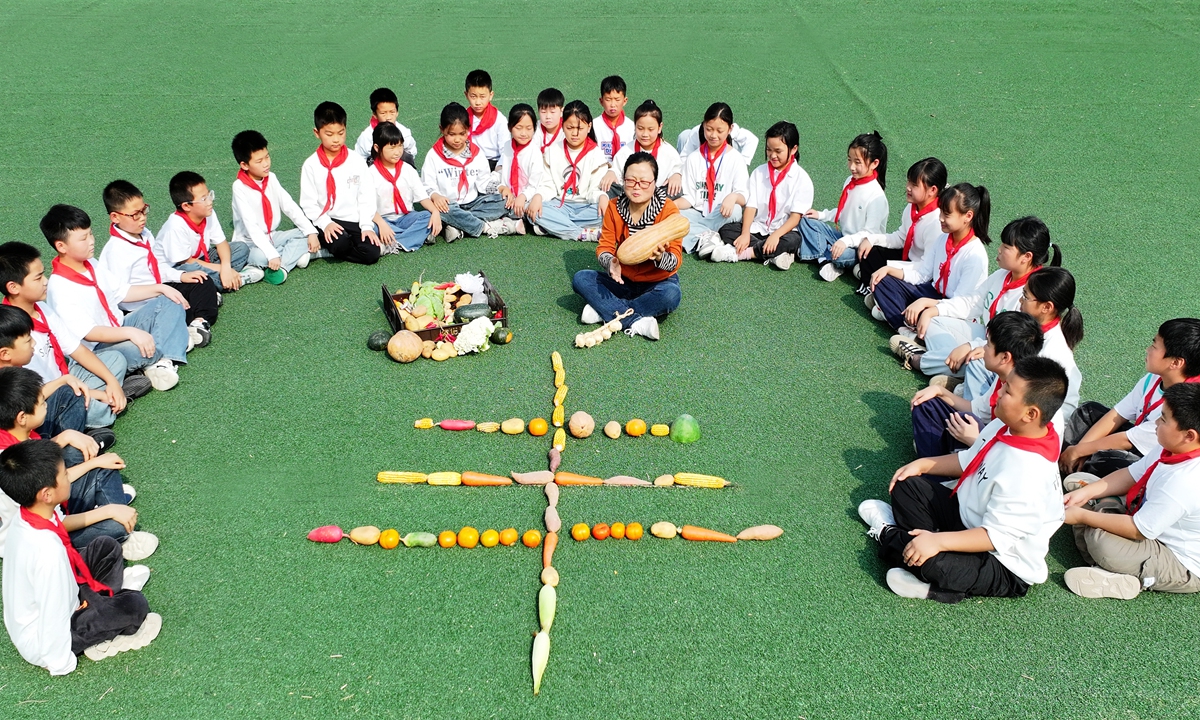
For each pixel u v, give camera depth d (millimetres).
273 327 7027
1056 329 5250
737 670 4070
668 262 6645
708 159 8516
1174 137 10703
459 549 4793
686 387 6242
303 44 14781
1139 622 4340
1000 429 4359
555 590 4500
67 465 4941
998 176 9711
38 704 3889
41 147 10508
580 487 5250
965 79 12898
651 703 3910
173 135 10938
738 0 17094
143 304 6555
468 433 5730
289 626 4301
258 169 7531
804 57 14023
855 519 5023
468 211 8703
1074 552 4840
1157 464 4391
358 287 7723
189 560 4684
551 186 8836
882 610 4406
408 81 13078
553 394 6141
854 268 7754
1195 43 14234
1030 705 3898
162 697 3932
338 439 5656
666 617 4359
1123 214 8805
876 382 6332
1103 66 13289
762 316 7262
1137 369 6391
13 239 8234
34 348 5320
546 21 16062
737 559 4730
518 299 7500
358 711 3871
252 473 5336
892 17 15984
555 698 3932
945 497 4617
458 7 16891
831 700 3926
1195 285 7523
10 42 14625
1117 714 3854
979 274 6461
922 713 3865
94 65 13609
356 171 8086
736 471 5402
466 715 3854
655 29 15531
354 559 4719
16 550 3838
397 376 6355
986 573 4336
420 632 4273
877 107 11883
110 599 4145
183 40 14883
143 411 5930
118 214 6422
